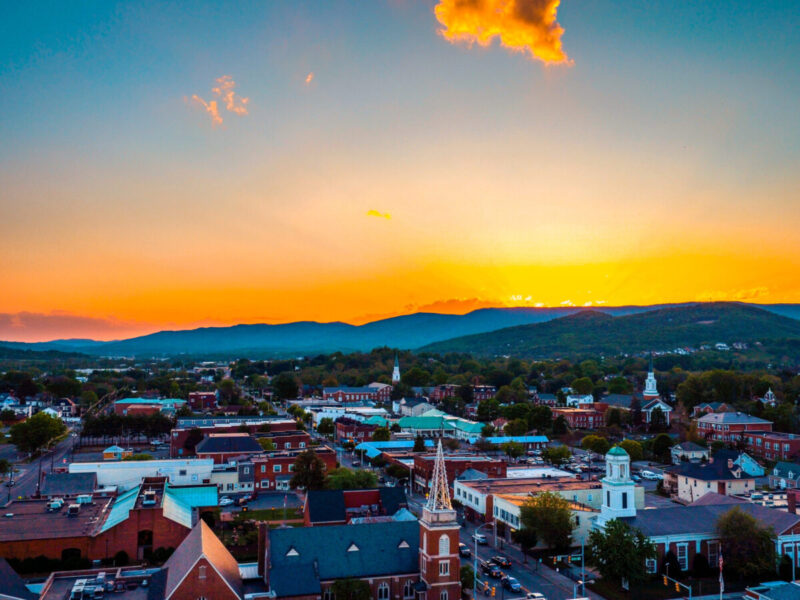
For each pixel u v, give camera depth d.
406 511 117.06
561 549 124.19
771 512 120.25
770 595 91.62
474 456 184.62
